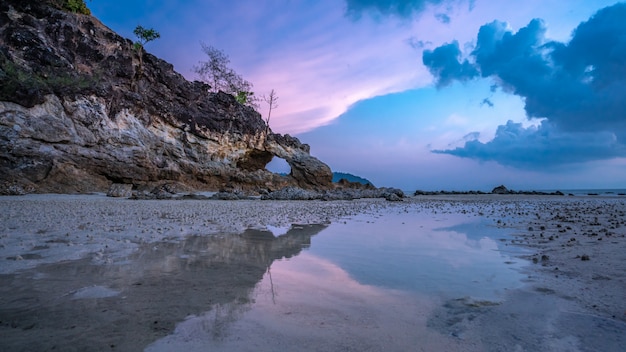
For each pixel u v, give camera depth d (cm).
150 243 583
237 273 397
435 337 232
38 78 2397
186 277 373
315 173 4925
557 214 1372
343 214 1370
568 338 234
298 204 2072
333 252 545
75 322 243
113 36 3159
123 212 1171
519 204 2319
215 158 4006
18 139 2155
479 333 240
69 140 2453
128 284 340
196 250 532
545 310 289
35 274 365
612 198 3647
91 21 3072
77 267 399
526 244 634
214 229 806
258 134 4659
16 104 2205
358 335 233
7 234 605
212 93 4325
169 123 3581
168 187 2878
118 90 3005
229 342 217
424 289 347
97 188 2522
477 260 492
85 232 664
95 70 2931
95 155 2600
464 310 287
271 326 244
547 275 405
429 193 4866
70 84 2544
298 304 295
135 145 2948
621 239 659
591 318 271
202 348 208
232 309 278
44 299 289
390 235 754
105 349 205
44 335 221
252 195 3108
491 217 1259
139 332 229
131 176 2819
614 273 406
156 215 1103
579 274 407
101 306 276
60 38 2761
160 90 3578
